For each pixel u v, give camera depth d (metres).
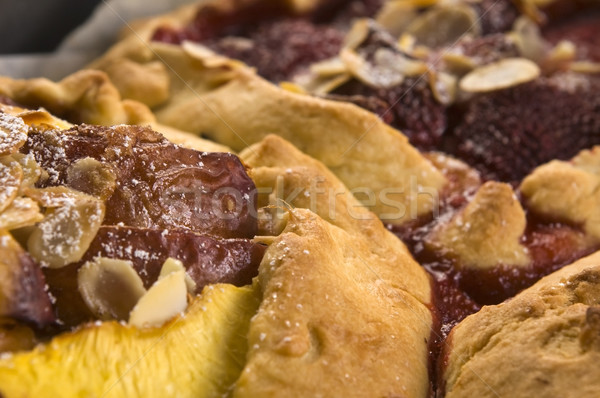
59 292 0.22
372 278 0.25
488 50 0.34
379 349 0.23
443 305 0.26
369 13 0.42
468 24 0.37
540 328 0.22
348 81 0.32
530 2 0.39
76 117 0.30
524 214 0.28
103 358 0.21
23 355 0.21
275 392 0.21
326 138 0.29
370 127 0.29
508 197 0.27
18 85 0.30
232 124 0.30
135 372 0.21
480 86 0.32
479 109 0.32
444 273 0.27
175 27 0.38
